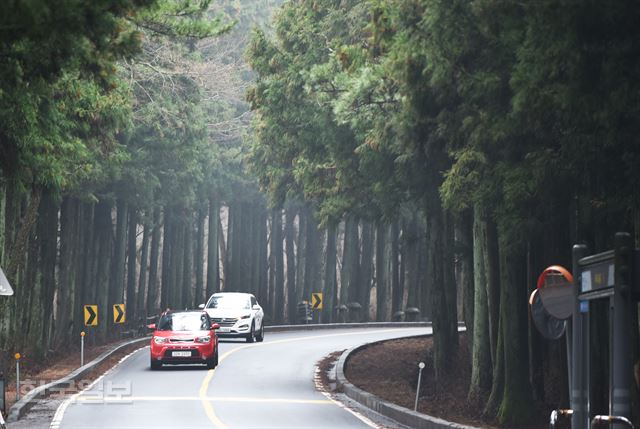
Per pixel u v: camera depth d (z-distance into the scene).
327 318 171.25
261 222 181.62
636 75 37.81
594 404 54.03
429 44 45.34
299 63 82.69
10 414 57.72
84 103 68.69
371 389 81.06
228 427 55.09
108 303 137.12
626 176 44.03
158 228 156.00
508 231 53.03
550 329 27.94
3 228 71.12
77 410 62.75
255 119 114.88
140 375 86.44
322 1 84.25
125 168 113.69
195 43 128.25
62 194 95.81
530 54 40.19
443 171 70.38
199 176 123.19
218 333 120.81
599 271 24.97
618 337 23.53
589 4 35.88
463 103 48.47
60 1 29.55
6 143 56.56
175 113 114.62
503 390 66.06
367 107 64.88
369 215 86.44
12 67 35.81
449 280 85.19
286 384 81.94
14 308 82.75
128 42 38.31
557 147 48.94
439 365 84.31
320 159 84.56
